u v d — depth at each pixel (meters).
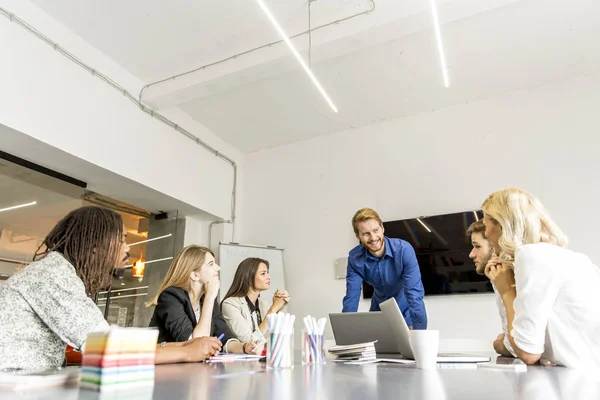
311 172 4.44
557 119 3.44
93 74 3.04
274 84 3.59
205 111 3.99
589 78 3.41
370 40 2.85
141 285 4.18
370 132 4.24
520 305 1.14
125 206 3.97
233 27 3.00
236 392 0.55
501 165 3.55
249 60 3.14
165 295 1.87
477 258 2.07
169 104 3.50
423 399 0.50
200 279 1.99
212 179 4.29
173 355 1.10
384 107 3.95
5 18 2.46
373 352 1.27
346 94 3.73
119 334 0.56
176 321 1.77
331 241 4.11
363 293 3.77
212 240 4.41
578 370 0.94
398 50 3.16
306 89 3.67
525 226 1.27
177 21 2.91
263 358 1.32
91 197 3.69
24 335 1.02
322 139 4.48
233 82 3.29
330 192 4.27
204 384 0.62
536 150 3.45
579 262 1.16
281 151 4.69
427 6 2.58
